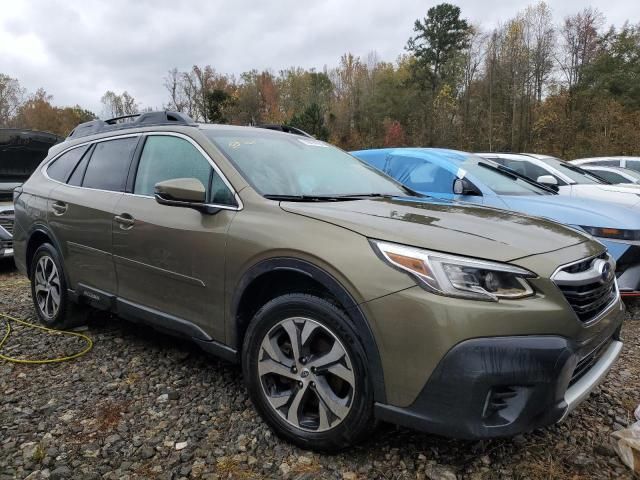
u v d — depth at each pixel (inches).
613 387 128.8
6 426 109.0
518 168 297.9
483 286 81.9
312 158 140.8
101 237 142.1
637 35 1692.9
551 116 1625.2
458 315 80.1
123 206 136.2
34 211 172.1
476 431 80.0
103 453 99.1
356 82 2442.2
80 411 115.8
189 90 2464.3
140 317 132.5
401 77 2406.5
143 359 146.0
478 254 84.5
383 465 94.7
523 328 80.0
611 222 183.2
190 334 119.0
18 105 2773.1
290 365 99.3
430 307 81.5
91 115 2859.3
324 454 97.4
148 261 127.1
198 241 114.0
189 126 133.2
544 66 1729.8
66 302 164.1
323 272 92.0
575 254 92.7
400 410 85.4
